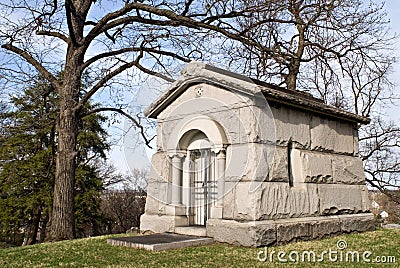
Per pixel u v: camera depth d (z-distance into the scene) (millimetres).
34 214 23547
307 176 8500
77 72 12172
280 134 8039
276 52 12547
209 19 12109
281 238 7492
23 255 6930
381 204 22078
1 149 22109
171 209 8727
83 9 12445
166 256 6391
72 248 7512
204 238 7645
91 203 24859
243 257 6266
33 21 12031
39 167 22375
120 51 12922
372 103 19547
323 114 9273
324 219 8641
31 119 15328
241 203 7395
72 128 11883
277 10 11680
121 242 7559
